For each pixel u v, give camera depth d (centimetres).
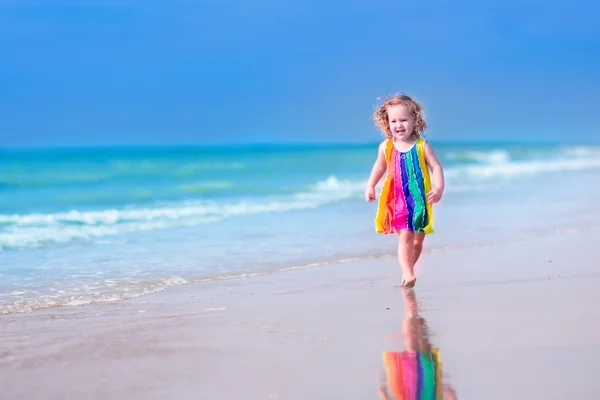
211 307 505
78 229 1016
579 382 311
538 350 364
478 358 352
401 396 301
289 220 1095
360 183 1942
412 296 529
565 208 1208
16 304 519
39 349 390
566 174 2273
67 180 2170
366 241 863
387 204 583
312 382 323
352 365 347
